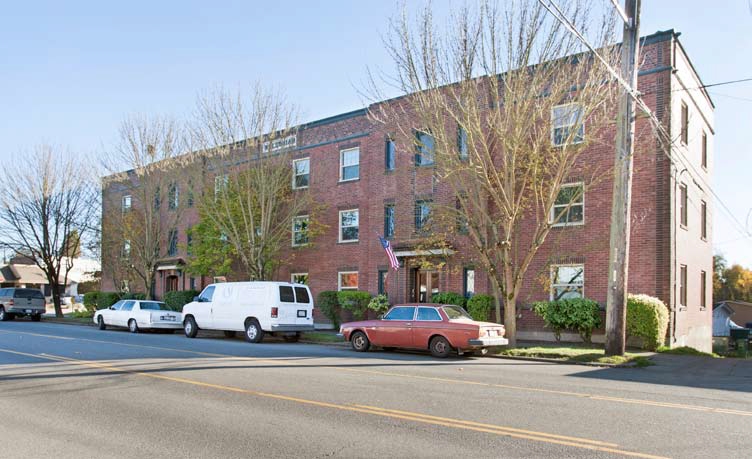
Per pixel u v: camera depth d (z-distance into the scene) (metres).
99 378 11.63
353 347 18.55
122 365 13.59
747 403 9.44
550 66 16.58
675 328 20.06
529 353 16.70
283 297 21.30
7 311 36.34
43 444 6.93
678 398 9.86
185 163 27.69
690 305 22.39
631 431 7.38
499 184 17.12
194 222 36.28
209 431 7.45
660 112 20.05
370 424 7.75
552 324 20.97
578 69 16.33
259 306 21.31
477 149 18.64
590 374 13.32
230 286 22.52
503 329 17.17
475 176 17.64
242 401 9.32
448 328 16.50
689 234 22.30
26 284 70.88
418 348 17.25
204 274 30.66
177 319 26.81
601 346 19.64
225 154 26.08
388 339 17.59
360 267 27.81
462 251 23.53
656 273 19.78
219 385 10.81
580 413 8.44
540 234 17.69
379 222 26.69
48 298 71.75
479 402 9.23
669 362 16.03
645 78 20.45
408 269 25.53
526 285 22.38
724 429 7.52
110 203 33.41
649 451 6.48
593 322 19.89
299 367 13.55
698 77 24.06
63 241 39.56
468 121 16.78
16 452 6.61
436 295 23.94
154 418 8.20
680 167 21.19
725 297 65.12
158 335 24.80
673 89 20.34
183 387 10.61
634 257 20.28
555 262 21.48
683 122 21.94
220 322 22.44
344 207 28.73
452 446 6.68
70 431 7.52
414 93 17.62
